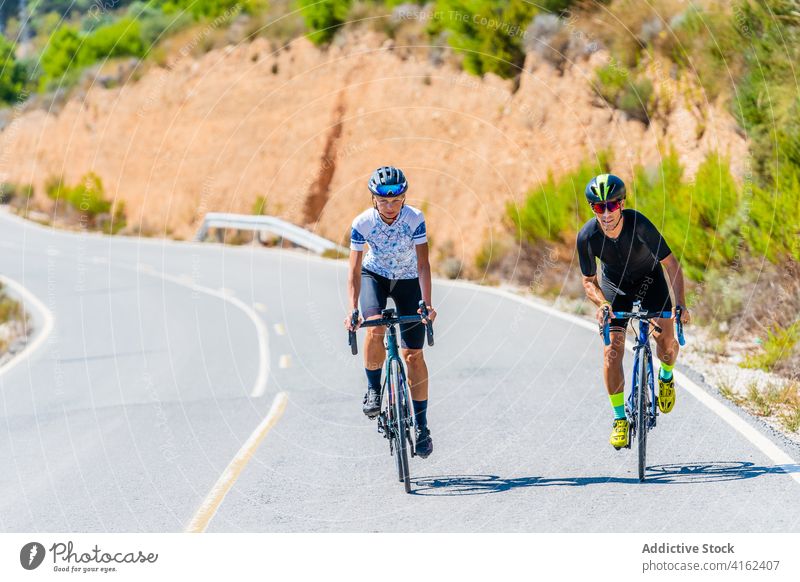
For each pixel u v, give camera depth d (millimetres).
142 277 60312
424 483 16156
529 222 46938
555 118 53469
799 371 23047
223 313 42781
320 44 79938
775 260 27922
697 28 43438
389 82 70125
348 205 71062
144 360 32500
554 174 51812
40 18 126688
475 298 41625
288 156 77625
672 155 39312
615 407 16125
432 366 27125
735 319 28875
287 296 47062
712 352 26375
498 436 18938
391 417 16031
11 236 93938
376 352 16422
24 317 44906
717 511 13648
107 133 99500
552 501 14688
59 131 107750
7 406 26281
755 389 20797
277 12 88812
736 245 30438
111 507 15836
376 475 16828
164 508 15586
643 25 48969
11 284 60094
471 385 24078
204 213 84000
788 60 33469
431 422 20547
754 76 34500
